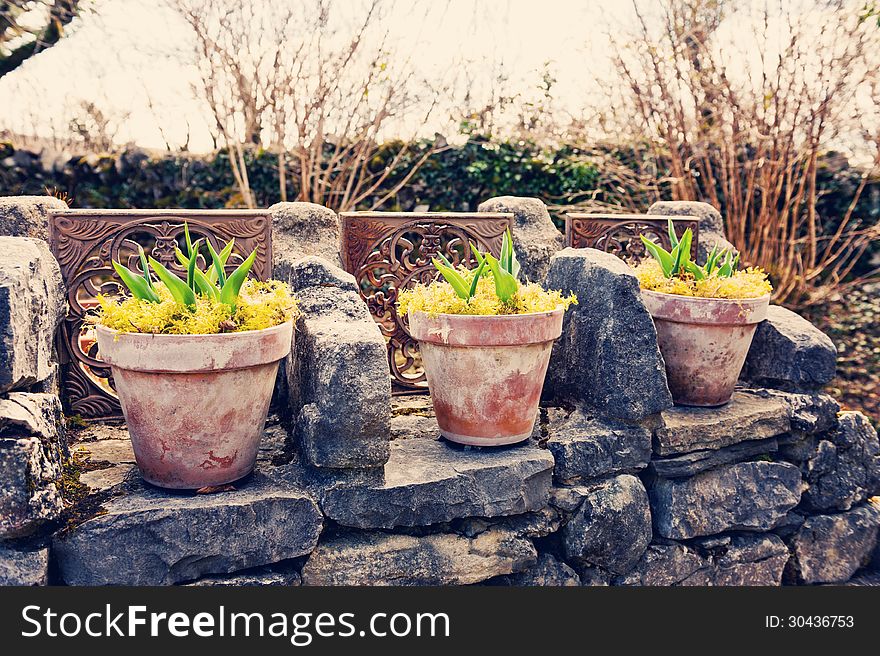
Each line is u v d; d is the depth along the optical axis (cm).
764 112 610
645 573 290
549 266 325
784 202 671
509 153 686
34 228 301
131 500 224
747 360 357
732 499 307
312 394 244
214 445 227
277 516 229
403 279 341
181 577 222
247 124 672
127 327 215
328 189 686
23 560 204
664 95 629
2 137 729
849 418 338
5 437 204
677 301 307
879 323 659
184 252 531
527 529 267
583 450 277
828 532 328
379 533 248
